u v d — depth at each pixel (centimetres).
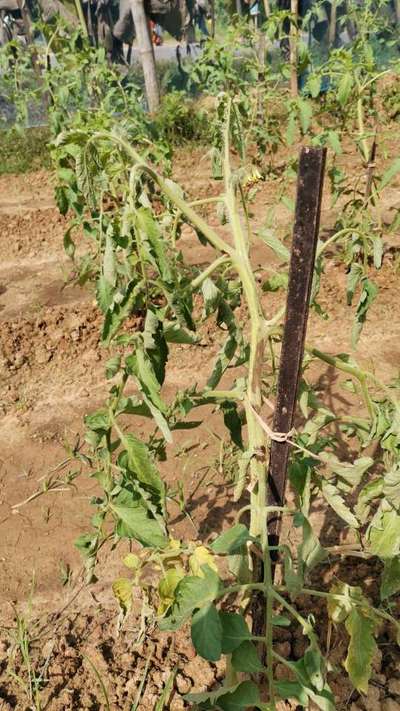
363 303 172
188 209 134
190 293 133
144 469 136
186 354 352
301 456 160
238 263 136
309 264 124
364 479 259
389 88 649
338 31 827
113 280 123
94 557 179
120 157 151
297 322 130
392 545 134
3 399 328
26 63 614
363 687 135
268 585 127
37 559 239
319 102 648
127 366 128
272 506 141
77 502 263
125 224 119
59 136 123
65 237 204
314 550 138
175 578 143
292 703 179
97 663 198
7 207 581
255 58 571
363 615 137
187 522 247
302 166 116
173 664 196
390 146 616
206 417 306
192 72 570
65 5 787
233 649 114
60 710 186
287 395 138
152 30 868
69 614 216
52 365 352
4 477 279
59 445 296
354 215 388
